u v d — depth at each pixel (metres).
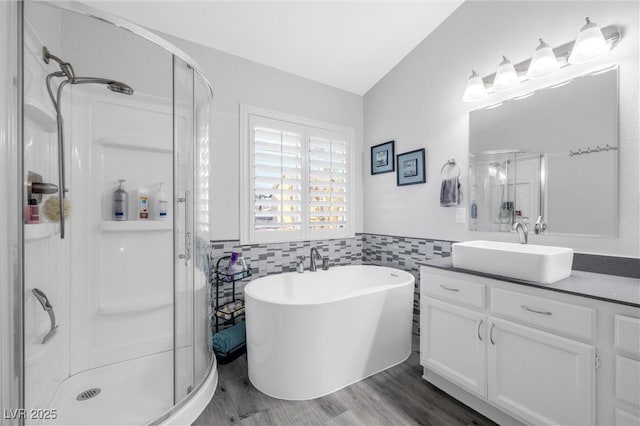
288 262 2.74
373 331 1.98
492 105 2.09
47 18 1.49
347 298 1.84
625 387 1.09
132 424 1.40
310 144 2.89
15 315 1.09
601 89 1.58
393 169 2.89
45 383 1.48
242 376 1.96
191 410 1.55
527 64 1.88
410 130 2.73
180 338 1.75
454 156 2.36
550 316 1.30
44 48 1.45
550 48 1.67
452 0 2.23
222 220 2.40
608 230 1.56
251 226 2.52
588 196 1.63
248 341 1.91
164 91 2.04
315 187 2.90
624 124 1.51
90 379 1.73
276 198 2.66
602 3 1.57
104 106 1.87
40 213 1.47
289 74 2.76
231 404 1.68
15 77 1.10
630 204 1.49
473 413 1.62
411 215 2.74
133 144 1.95
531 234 1.88
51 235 1.50
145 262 2.00
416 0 2.16
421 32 2.49
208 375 1.81
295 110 2.79
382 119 3.04
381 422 1.54
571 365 1.24
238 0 1.93
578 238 1.67
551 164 1.79
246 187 2.50
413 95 2.70
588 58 1.58
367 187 3.23
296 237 2.78
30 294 1.32
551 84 1.79
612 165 1.54
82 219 1.81
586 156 1.63
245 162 2.50
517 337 1.42
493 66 2.08
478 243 1.99
